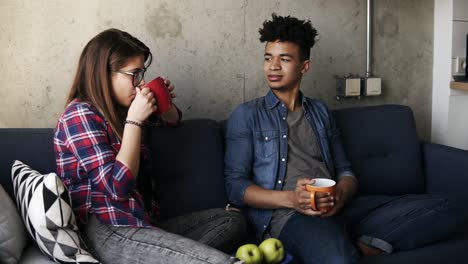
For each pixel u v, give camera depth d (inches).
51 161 62.8
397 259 62.3
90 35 74.9
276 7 87.1
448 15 98.9
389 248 62.1
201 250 48.1
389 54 98.6
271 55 71.7
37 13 71.5
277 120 71.4
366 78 94.3
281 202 64.4
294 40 71.0
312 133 73.7
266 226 66.6
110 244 52.3
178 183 69.2
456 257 66.2
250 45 86.1
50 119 75.0
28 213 50.9
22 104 73.2
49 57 73.2
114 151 55.7
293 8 88.6
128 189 52.7
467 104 103.0
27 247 55.7
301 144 72.3
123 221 53.6
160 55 79.7
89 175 53.7
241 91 86.8
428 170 86.9
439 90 102.9
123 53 56.1
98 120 55.0
